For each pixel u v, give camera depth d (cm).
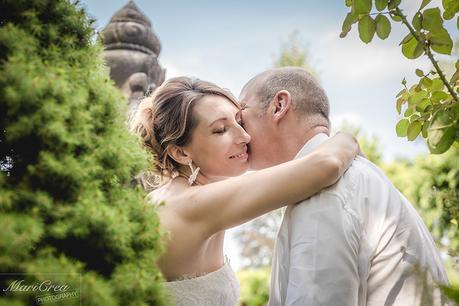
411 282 162
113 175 116
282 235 174
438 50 155
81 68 118
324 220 161
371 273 164
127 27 361
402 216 170
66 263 98
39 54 114
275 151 192
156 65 365
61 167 104
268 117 189
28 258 95
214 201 169
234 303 208
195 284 185
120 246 107
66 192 106
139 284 106
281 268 172
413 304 159
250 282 821
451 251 152
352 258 158
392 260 164
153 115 195
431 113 166
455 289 109
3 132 109
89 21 126
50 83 104
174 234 173
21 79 101
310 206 165
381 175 183
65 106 106
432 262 169
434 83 172
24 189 102
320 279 156
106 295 99
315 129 188
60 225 101
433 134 151
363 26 160
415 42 162
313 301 154
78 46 123
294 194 163
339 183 168
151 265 114
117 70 349
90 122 114
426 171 431
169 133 191
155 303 110
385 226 166
